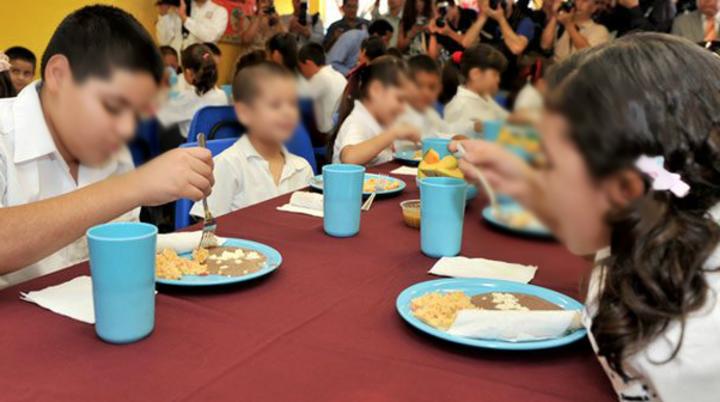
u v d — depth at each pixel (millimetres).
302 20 5051
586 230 485
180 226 1386
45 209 762
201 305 736
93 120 885
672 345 445
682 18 2973
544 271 915
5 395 515
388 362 599
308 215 1232
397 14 4820
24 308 706
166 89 928
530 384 562
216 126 1879
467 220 1201
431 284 802
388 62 1929
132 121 903
